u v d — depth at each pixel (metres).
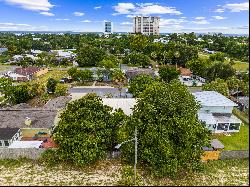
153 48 137.25
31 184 32.38
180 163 32.84
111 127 38.44
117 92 73.56
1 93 63.38
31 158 37.81
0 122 45.28
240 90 62.69
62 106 53.69
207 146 35.75
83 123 36.03
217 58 108.00
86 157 34.31
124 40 180.12
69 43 186.00
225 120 47.78
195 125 34.91
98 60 116.62
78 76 83.94
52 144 40.62
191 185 31.89
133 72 88.94
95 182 32.81
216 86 63.38
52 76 94.81
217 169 35.66
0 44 187.12
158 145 32.91
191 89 77.56
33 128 44.16
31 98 64.81
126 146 35.41
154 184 32.06
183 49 114.31
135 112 37.50
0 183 32.50
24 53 149.62
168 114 35.44
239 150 38.12
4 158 37.81
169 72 79.88
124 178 33.38
